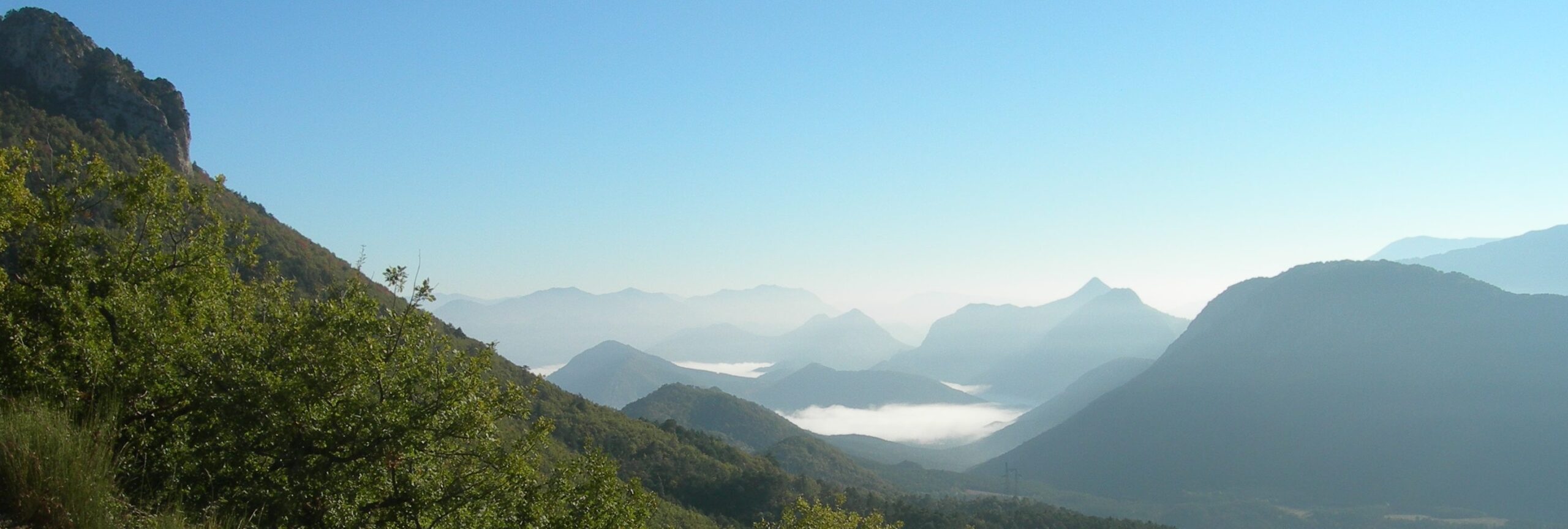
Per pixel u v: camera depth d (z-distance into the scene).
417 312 13.17
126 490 9.66
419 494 12.88
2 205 13.75
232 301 15.48
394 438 12.01
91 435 9.00
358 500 12.70
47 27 78.38
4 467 7.79
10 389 10.79
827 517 34.75
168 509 9.05
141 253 15.38
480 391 13.65
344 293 13.14
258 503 11.02
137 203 15.60
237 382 11.35
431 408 12.66
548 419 15.15
